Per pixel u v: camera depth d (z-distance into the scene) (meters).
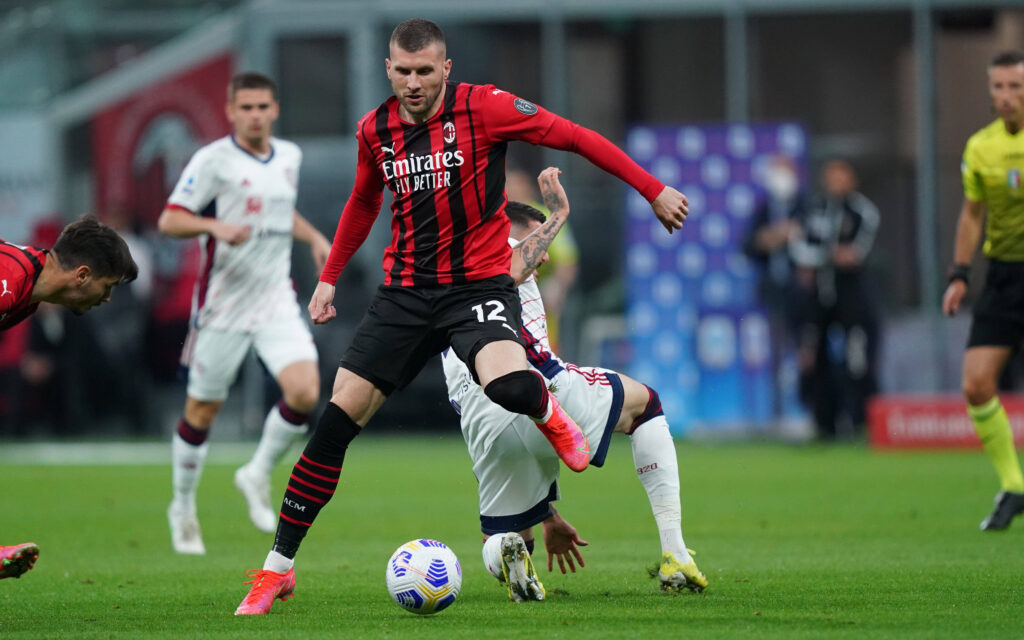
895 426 50.47
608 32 60.53
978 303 28.30
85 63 61.72
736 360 57.03
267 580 17.83
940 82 59.28
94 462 51.28
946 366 58.56
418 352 18.11
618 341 58.31
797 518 30.02
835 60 59.78
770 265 55.97
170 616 17.48
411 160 17.98
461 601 18.44
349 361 18.05
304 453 17.92
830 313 52.00
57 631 16.25
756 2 59.81
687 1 60.06
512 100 17.91
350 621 16.64
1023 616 16.42
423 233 18.06
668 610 17.19
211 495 38.62
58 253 17.00
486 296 17.84
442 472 45.50
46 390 59.53
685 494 36.03
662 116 60.50
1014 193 27.41
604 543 26.27
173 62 61.12
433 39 17.61
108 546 26.98
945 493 35.19
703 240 57.66
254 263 27.86
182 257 59.69
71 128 61.59
